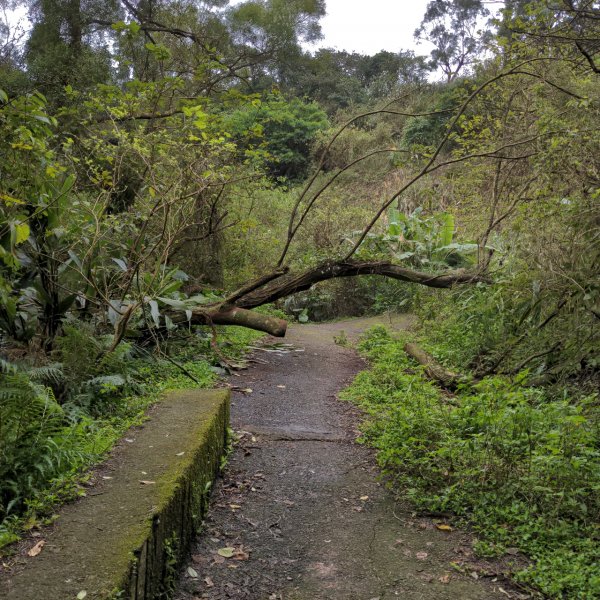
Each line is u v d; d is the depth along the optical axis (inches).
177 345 330.6
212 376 296.7
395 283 572.1
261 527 166.4
